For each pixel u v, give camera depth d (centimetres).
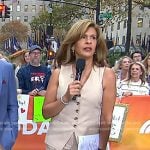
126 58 759
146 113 521
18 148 521
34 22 6319
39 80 751
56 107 316
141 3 2714
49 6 4269
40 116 531
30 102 540
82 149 317
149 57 815
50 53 2942
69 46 325
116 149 515
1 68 345
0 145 320
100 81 321
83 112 317
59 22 4219
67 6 3953
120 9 3167
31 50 754
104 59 329
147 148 519
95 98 318
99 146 324
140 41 5809
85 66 323
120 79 748
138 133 519
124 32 5834
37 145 528
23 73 748
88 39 319
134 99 524
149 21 5869
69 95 306
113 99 323
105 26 3120
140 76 701
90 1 3488
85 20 323
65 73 324
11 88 354
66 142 320
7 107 354
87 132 319
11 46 2402
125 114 519
